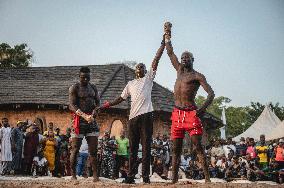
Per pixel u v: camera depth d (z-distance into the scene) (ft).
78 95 23.95
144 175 22.91
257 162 52.80
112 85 76.54
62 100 73.10
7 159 45.27
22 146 47.65
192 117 19.45
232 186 17.63
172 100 77.41
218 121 83.30
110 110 68.23
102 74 82.12
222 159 55.42
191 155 65.57
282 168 50.31
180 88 19.93
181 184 18.56
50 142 47.11
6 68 94.43
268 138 73.61
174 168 20.04
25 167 46.80
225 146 59.00
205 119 81.56
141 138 23.20
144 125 23.07
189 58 19.85
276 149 52.11
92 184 19.36
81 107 23.97
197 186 17.47
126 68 85.35
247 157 53.42
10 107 75.25
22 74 91.15
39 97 76.64
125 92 24.09
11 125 75.46
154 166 51.98
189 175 57.31
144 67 23.91
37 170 46.80
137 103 23.22
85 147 47.55
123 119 68.85
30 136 46.96
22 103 73.31
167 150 54.13
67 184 19.38
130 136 23.47
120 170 50.31
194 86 19.74
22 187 18.11
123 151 49.52
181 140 20.12
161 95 76.59
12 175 43.52
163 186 17.60
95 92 24.70
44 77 88.28
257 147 53.88
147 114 23.15
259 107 192.24
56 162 47.34
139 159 50.08
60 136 49.39
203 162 19.44
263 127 88.89
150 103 23.50
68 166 48.75
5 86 84.74
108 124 68.23
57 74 88.89
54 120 72.33
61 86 81.82
